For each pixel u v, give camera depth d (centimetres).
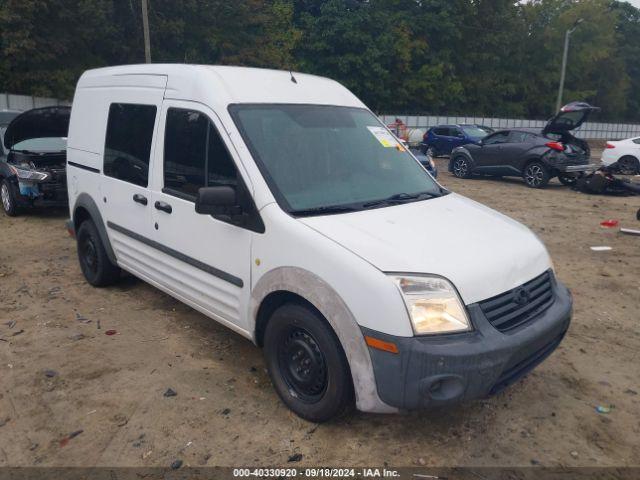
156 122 443
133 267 498
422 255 309
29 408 367
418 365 286
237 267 372
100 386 394
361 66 3559
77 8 2409
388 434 341
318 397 341
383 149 432
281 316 346
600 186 1314
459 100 4181
